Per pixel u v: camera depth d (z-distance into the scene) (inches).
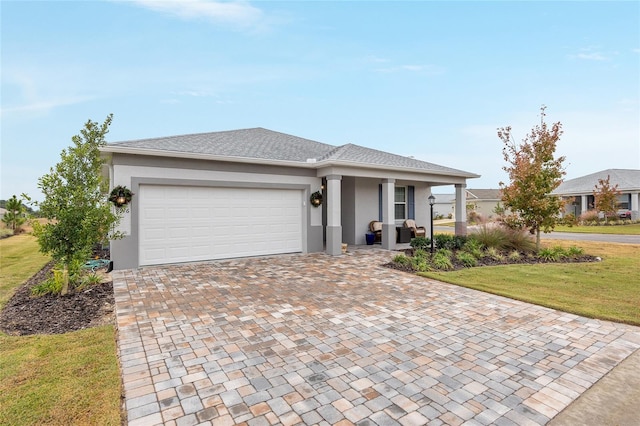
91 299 240.4
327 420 107.7
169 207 364.8
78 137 248.5
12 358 149.3
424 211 626.8
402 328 185.6
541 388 126.6
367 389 125.4
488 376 135.0
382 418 108.7
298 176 443.8
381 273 325.1
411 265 353.1
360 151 535.8
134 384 129.0
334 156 459.5
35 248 523.8
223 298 242.2
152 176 352.5
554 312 212.1
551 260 393.7
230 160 387.2
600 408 114.5
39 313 211.5
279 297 244.7
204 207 383.6
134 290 263.1
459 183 574.2
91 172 251.8
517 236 449.1
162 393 123.0
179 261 370.0
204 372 137.9
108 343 165.9
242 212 407.2
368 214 559.5
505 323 193.6
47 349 158.9
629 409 114.0
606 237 698.8
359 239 549.0
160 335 176.2
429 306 223.9
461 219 579.2
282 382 130.1
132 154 343.0
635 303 226.7
